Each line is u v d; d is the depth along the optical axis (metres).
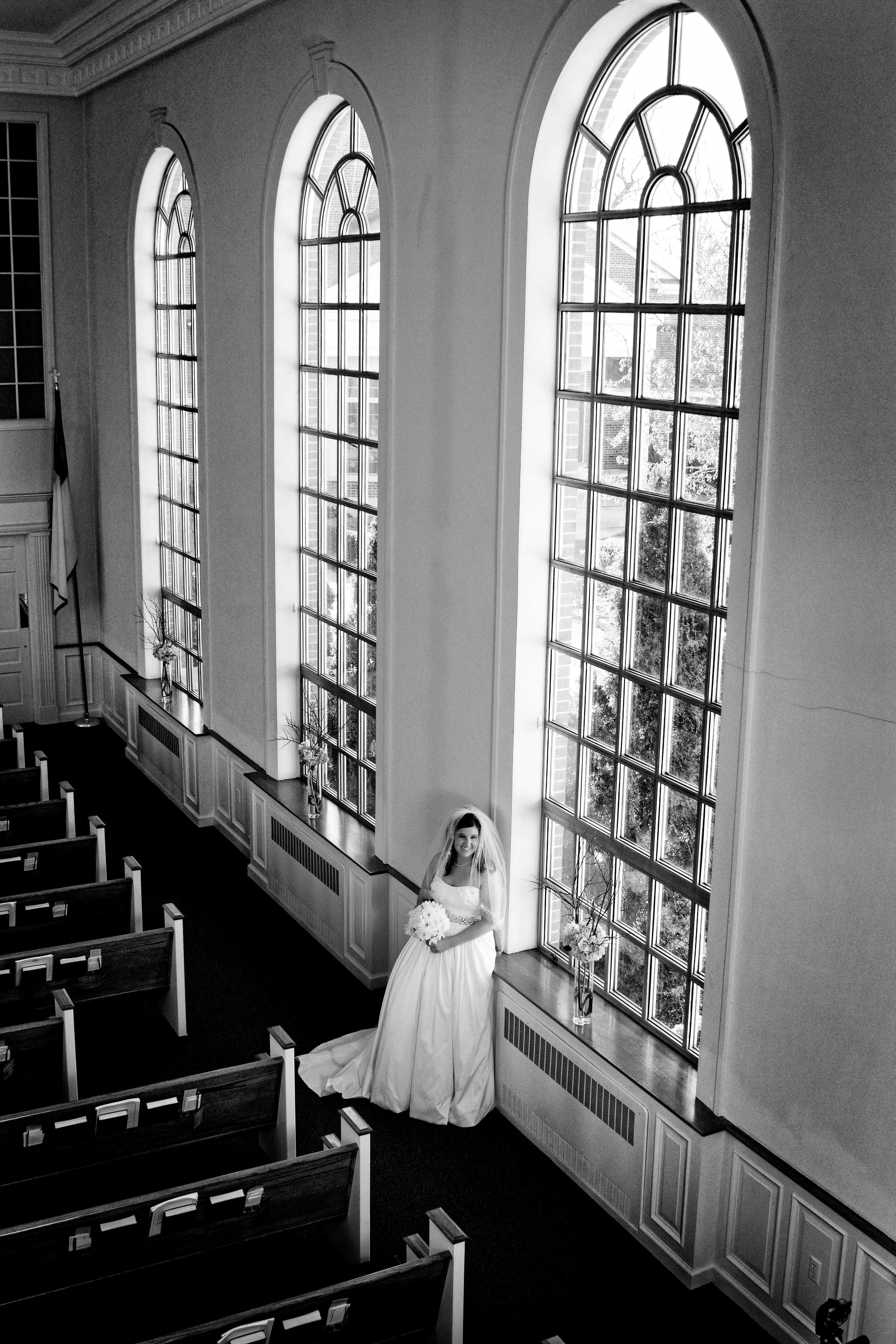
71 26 13.04
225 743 12.07
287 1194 6.11
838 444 5.33
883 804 5.30
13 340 14.82
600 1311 6.38
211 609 12.09
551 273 7.20
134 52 12.31
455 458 7.98
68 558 15.00
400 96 8.16
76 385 15.18
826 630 5.48
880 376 5.12
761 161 5.54
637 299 6.74
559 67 6.74
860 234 5.13
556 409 7.38
